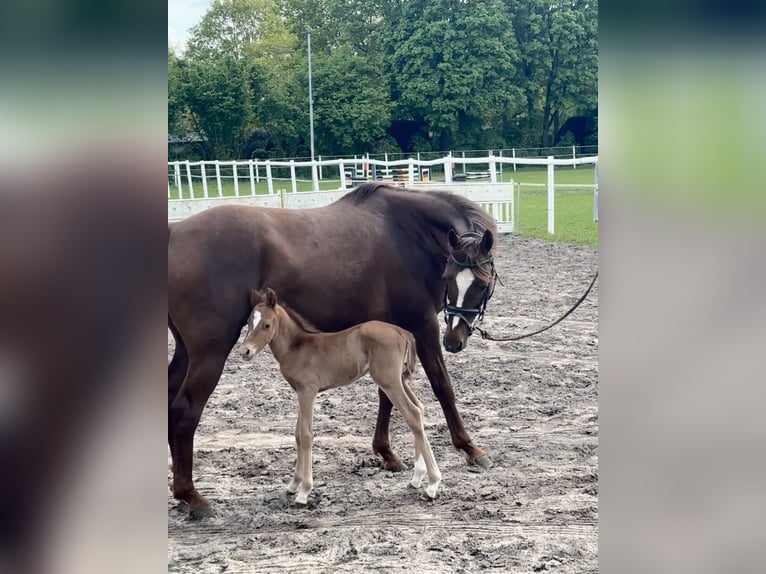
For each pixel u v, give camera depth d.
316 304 4.25
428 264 4.57
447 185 14.31
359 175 21.91
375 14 39.16
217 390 6.22
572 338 7.46
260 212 4.21
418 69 33.47
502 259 11.59
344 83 33.59
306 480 4.07
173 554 3.50
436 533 3.69
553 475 4.36
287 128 33.25
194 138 32.94
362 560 3.42
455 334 4.42
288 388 6.28
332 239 4.29
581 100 34.94
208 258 3.94
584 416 5.38
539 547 3.50
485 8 32.62
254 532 3.75
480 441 4.93
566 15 33.22
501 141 35.00
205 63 32.94
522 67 34.50
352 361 4.14
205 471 4.57
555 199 18.52
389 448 4.61
